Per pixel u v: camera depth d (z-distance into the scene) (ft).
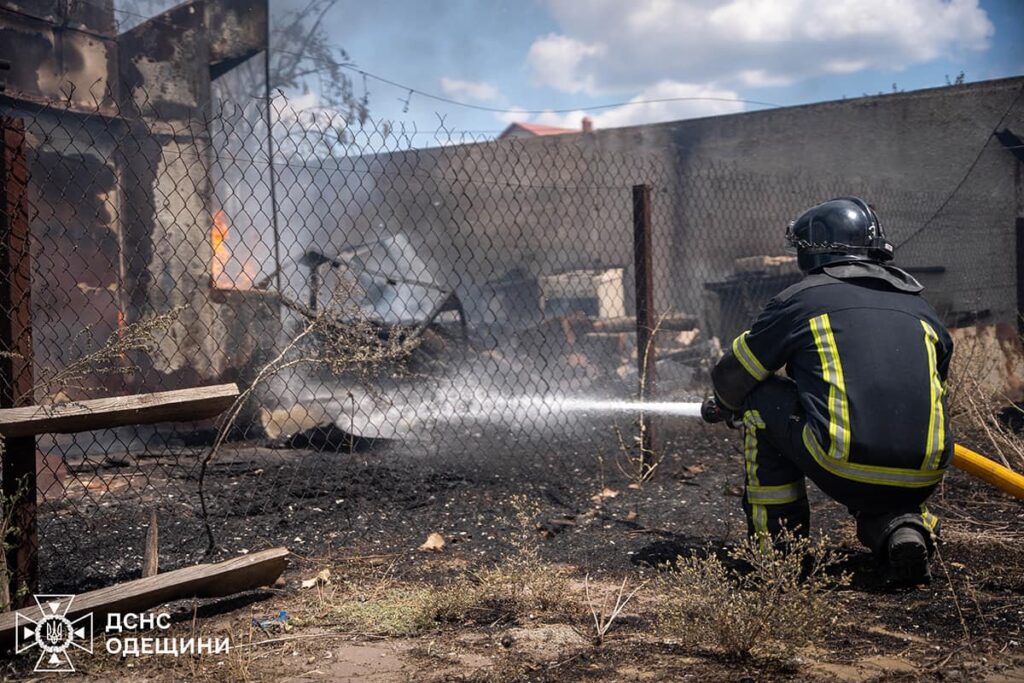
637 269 18.56
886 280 10.84
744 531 14.10
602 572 12.17
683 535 14.01
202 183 26.66
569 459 20.31
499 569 11.56
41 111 24.26
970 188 45.55
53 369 14.98
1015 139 45.57
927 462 10.21
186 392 10.91
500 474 18.63
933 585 10.91
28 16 23.88
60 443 22.30
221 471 18.75
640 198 18.42
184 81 26.99
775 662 8.52
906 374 10.24
